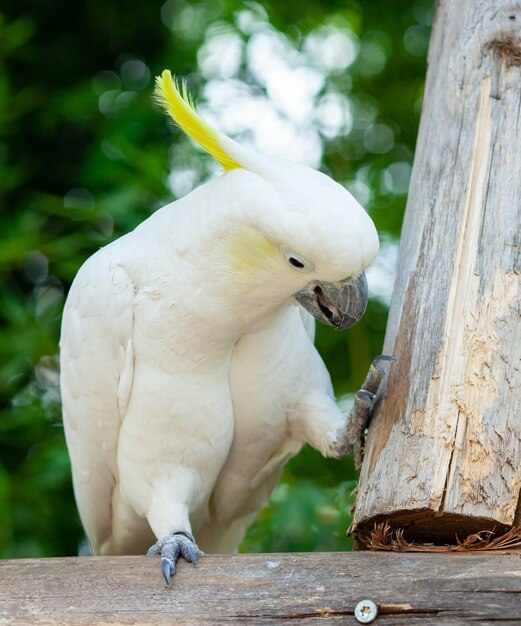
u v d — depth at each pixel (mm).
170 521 3629
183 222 3424
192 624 2750
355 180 5891
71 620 2828
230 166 3334
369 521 2973
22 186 5996
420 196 3434
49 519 5320
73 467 4047
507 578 2598
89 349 3658
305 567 2797
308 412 3797
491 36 3479
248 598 2764
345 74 6098
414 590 2639
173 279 3436
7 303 5281
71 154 6090
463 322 3023
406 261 3365
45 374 5484
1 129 5660
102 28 6191
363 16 6168
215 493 4070
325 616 2664
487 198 3203
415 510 2816
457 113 3449
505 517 2760
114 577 2924
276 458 4027
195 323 3443
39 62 6137
